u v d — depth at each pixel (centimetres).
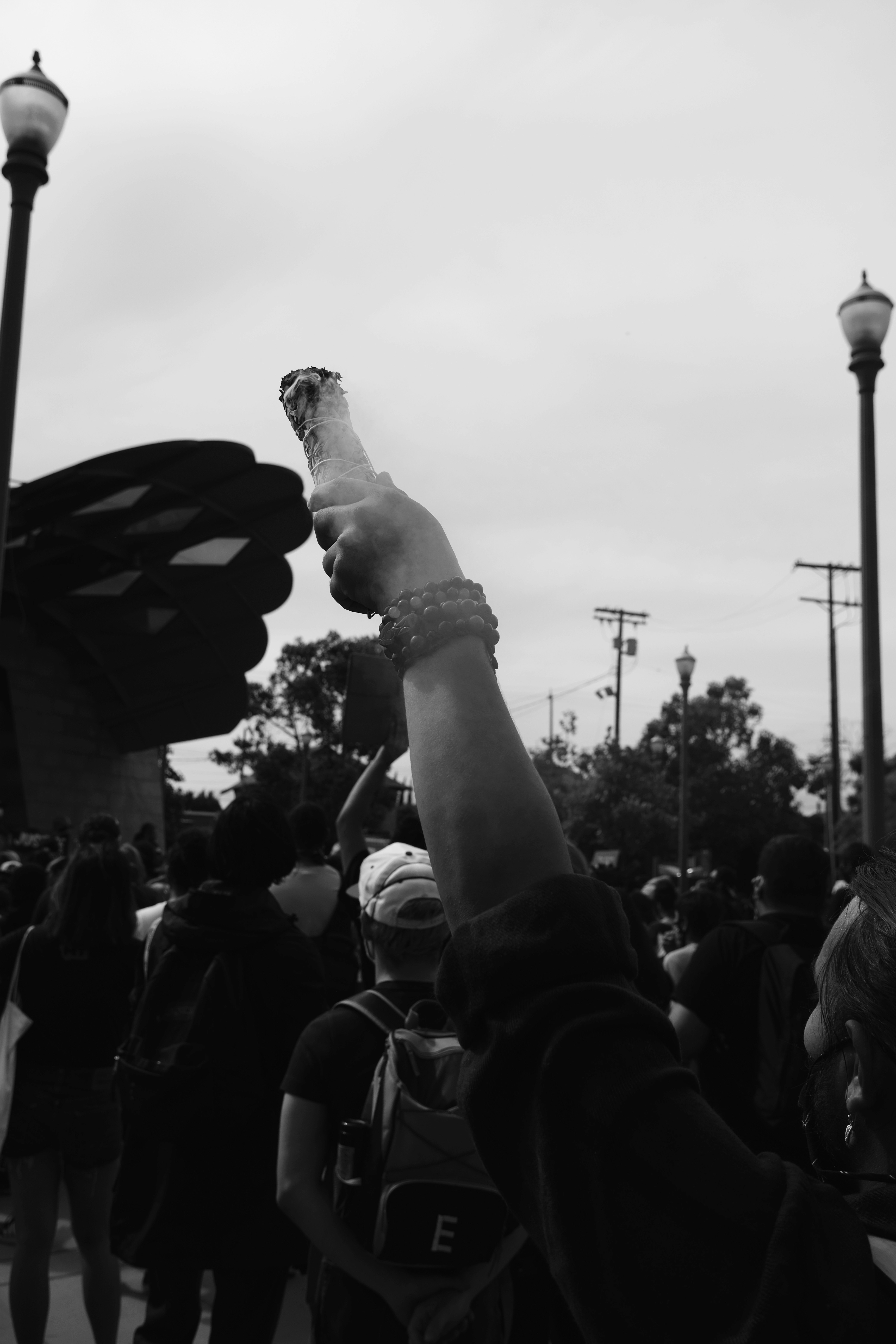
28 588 2625
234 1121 318
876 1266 66
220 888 346
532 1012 71
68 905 419
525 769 77
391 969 264
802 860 355
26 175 683
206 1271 434
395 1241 230
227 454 2231
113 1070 425
